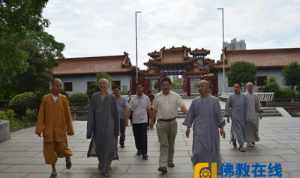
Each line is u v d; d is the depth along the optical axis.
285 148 9.45
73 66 42.84
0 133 11.40
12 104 18.78
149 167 7.52
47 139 6.68
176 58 41.81
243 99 9.44
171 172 7.00
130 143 10.89
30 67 27.16
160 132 7.00
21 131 14.48
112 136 6.92
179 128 14.61
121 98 10.03
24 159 8.57
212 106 6.25
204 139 6.16
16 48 12.73
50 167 7.66
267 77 37.81
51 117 6.75
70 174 7.00
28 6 10.78
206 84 6.32
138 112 8.47
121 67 41.50
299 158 8.12
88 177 6.76
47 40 29.67
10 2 10.72
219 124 6.26
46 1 11.38
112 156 6.91
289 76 31.66
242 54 40.47
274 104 25.62
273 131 13.15
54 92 6.91
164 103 7.03
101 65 42.41
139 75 41.62
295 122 16.30
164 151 6.93
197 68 41.34
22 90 28.30
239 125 9.30
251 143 9.79
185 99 36.50
